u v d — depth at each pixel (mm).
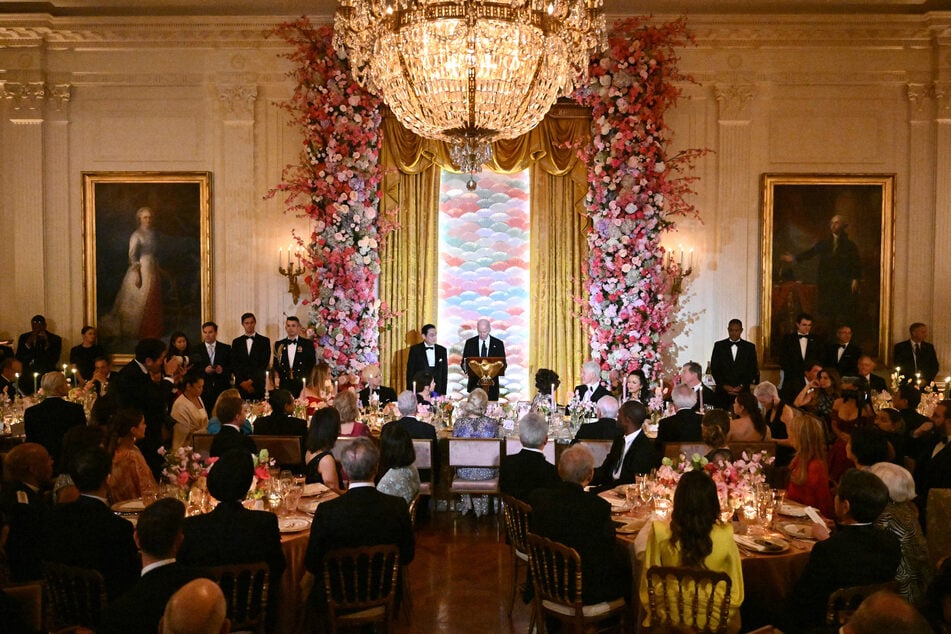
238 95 10508
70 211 10719
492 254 10750
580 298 10398
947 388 10172
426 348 9906
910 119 10484
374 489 4434
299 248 10586
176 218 10664
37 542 4418
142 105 10625
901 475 4285
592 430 6875
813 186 10508
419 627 5438
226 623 2664
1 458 5945
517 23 6012
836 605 3631
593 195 10164
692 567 3812
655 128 9906
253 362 9977
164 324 10703
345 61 9984
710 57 10461
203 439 6438
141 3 10117
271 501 5051
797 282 10539
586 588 4430
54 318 10727
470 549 7117
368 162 10008
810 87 10508
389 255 10570
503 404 8836
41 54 10500
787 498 5574
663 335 10586
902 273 10578
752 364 9922
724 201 10516
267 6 10156
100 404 6113
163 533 3299
